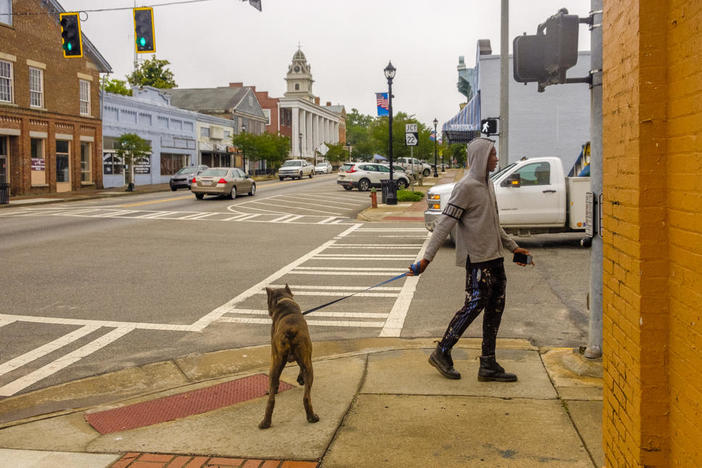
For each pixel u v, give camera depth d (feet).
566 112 84.38
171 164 170.81
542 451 12.73
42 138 117.08
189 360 20.66
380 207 83.61
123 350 21.79
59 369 19.92
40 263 39.17
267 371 18.99
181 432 14.29
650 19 8.32
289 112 338.95
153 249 45.65
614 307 10.05
